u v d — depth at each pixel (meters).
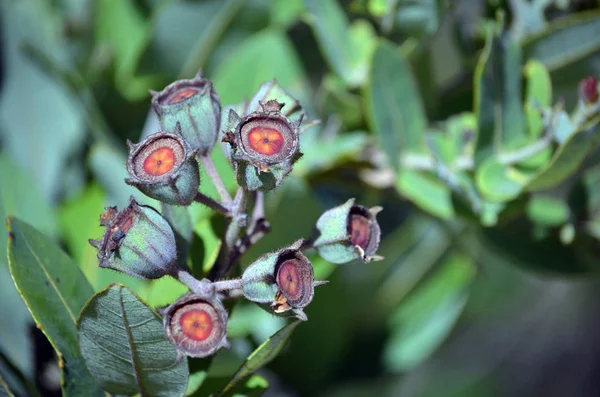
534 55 0.45
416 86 0.45
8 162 0.44
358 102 0.47
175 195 0.37
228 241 0.39
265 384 0.39
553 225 0.46
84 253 0.44
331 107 0.47
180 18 0.47
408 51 0.46
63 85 0.47
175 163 0.37
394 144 0.46
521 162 0.44
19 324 0.43
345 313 0.47
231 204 0.38
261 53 0.46
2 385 0.38
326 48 0.46
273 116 0.37
